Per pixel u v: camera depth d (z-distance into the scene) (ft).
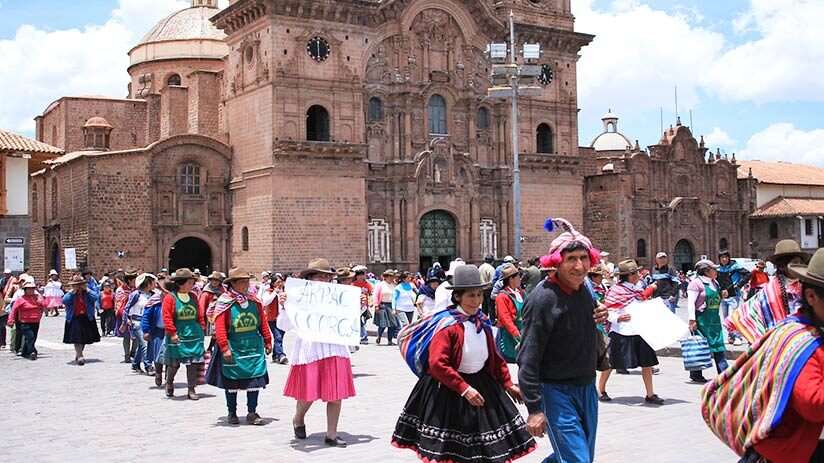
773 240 293.02
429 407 34.78
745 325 40.63
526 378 31.22
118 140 247.91
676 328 61.05
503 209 221.05
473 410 34.22
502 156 221.66
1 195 165.89
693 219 269.03
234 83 202.69
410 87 205.87
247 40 195.72
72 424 57.88
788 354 23.35
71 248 182.09
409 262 203.51
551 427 31.81
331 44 194.90
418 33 209.97
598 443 48.73
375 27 202.69
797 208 287.69
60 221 209.05
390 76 206.28
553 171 229.86
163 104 237.45
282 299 92.17
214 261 203.72
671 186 264.52
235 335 56.13
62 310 188.75
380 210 205.16
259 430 54.60
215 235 203.72
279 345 93.09
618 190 250.16
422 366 35.19
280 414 60.49
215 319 56.08
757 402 23.97
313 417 58.95
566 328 31.76
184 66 260.21
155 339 75.46
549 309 31.60
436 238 211.82
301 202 189.98
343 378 50.01
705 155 279.08
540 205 226.79
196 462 46.01
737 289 106.32
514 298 63.05
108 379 81.15
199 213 201.67
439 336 34.37
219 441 51.39
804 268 24.39
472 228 215.51
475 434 34.04
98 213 189.37
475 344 34.76
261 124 191.93
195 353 68.23
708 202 274.16
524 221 223.71
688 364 70.59
